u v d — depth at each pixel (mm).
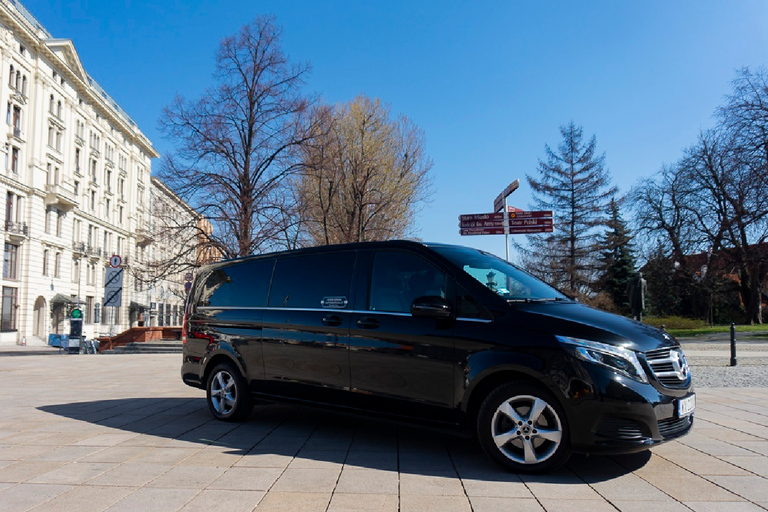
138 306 62719
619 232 42062
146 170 70688
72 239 50719
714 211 32344
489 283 4660
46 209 46531
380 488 3752
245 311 6062
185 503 3471
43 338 45219
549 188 40906
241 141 24828
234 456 4605
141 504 3453
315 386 5254
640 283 11656
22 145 43312
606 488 3752
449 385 4367
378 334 4832
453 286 4629
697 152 32844
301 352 5391
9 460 4508
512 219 12680
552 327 4070
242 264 6438
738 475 4051
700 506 3418
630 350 3957
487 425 4160
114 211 60906
